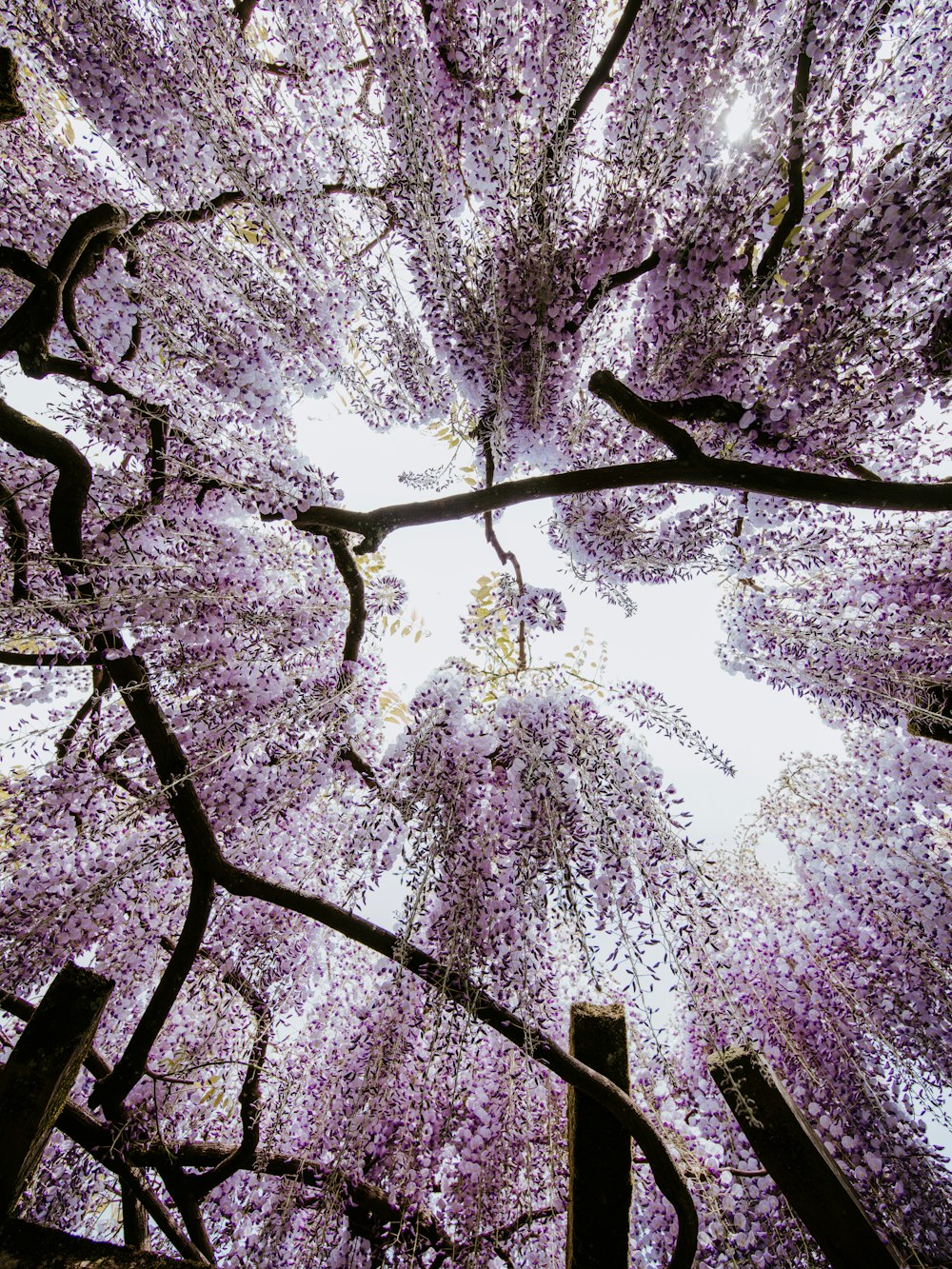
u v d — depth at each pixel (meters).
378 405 1.75
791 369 1.41
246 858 1.71
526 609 1.69
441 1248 1.55
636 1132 1.31
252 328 1.62
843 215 1.35
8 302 1.61
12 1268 1.08
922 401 1.41
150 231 1.59
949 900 1.86
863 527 1.83
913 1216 1.62
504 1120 1.63
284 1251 1.62
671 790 1.43
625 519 1.71
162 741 1.46
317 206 1.61
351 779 1.79
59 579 1.42
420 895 1.39
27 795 1.53
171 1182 1.63
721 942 1.36
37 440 1.44
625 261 1.55
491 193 1.48
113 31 1.37
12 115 1.43
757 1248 1.55
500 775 1.59
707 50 1.37
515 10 1.44
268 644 1.67
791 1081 1.83
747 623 1.87
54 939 1.40
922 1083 1.78
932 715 1.62
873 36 1.31
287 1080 1.67
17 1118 1.12
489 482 1.84
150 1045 1.42
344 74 1.60
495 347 1.57
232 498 1.65
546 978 1.45
